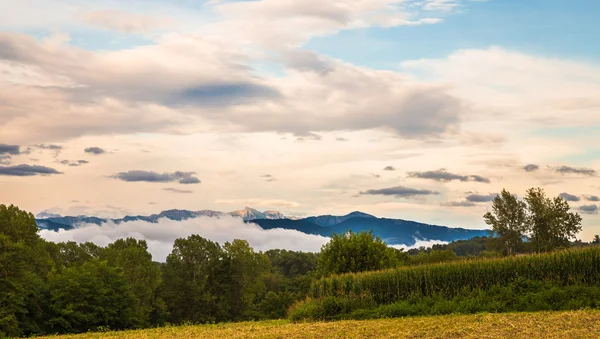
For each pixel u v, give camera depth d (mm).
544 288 30250
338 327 24203
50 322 59281
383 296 34438
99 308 62094
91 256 90812
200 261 100500
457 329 21062
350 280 35750
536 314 24656
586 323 20906
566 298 28484
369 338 20141
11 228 61375
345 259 51250
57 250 87438
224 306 97188
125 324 66688
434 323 23625
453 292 32906
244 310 99562
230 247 102375
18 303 54281
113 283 67062
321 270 53312
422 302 32250
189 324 33281
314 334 21969
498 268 32625
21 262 56562
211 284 99812
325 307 32281
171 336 23531
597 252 30625
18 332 54062
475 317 24859
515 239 71812
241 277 100812
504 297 30156
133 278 83312
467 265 33531
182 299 96125
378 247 52875
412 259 80750
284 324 28109
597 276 30141
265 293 116500
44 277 70750
